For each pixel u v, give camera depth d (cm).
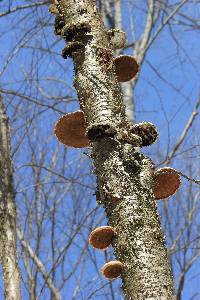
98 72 351
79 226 612
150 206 304
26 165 649
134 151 318
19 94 637
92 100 341
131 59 411
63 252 598
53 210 634
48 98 754
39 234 598
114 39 400
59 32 388
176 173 373
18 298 527
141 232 293
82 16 376
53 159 751
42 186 684
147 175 313
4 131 638
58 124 402
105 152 319
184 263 689
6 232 570
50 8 393
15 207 593
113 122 330
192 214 763
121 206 302
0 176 609
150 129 346
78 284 617
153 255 286
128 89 790
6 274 544
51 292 583
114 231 302
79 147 414
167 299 273
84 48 363
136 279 281
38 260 591
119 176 310
